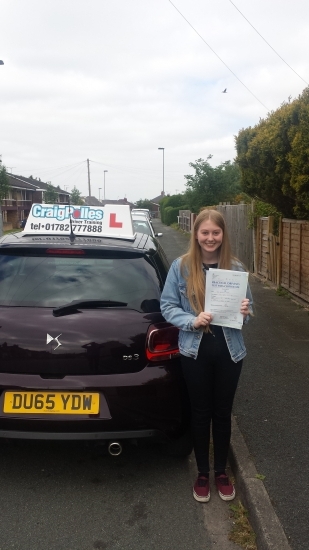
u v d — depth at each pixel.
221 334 2.96
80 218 4.09
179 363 3.31
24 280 3.40
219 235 2.93
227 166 27.42
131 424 3.16
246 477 3.28
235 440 3.79
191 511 3.13
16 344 3.14
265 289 10.28
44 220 4.08
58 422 3.08
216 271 2.84
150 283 3.46
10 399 3.12
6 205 54.34
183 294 3.01
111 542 2.83
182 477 3.53
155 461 3.74
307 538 2.73
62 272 3.44
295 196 7.24
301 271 8.88
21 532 2.90
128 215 4.11
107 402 3.12
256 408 4.45
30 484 3.41
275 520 2.84
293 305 8.70
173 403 3.25
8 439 3.20
